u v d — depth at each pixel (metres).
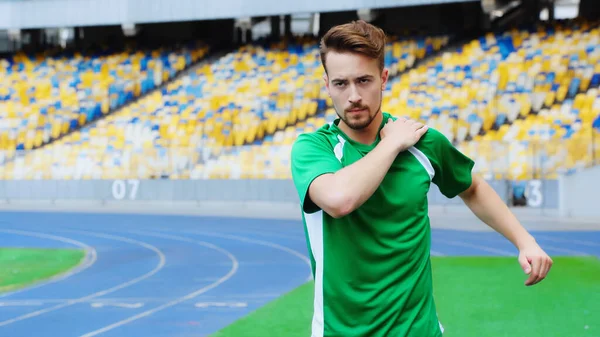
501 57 23.88
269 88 25.94
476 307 7.04
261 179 21.34
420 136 2.25
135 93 28.12
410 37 26.61
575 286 8.16
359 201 2.08
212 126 25.03
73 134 26.41
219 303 7.42
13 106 28.28
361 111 2.19
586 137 17.66
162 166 22.45
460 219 17.31
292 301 7.47
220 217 19.03
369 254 2.26
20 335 6.12
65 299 7.81
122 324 6.48
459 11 26.97
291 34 28.73
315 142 2.35
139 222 18.00
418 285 2.31
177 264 10.66
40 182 23.89
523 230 2.52
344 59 2.16
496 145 18.30
